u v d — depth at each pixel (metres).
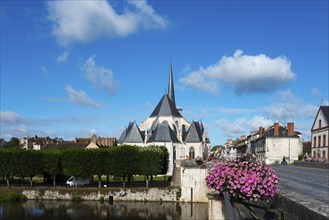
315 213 5.30
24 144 95.44
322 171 31.39
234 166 8.39
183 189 41.03
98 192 42.12
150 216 33.03
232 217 10.09
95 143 77.50
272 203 8.00
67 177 53.88
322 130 55.22
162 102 73.50
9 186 45.50
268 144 66.88
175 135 67.81
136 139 67.31
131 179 54.59
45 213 34.44
